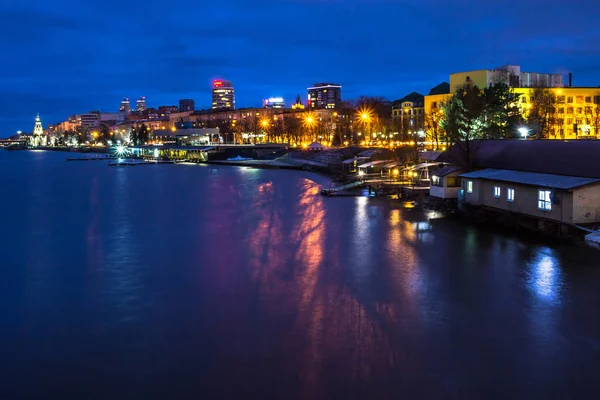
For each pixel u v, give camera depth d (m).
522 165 49.72
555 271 32.47
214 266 37.06
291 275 34.03
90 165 187.00
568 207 39.53
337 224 51.59
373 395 19.12
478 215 50.16
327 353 22.44
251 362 21.88
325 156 136.75
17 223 58.09
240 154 189.00
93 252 42.62
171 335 24.88
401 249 39.81
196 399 19.25
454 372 20.55
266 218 57.53
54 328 26.22
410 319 25.81
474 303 27.62
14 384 20.59
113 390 20.00
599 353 21.77
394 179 83.06
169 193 87.75
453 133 79.06
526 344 22.72
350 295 29.62
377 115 169.88
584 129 102.81
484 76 115.31
